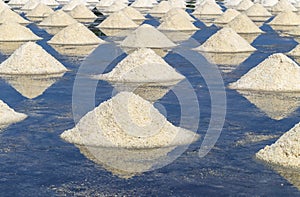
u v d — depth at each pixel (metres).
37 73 14.18
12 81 13.34
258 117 10.20
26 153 8.24
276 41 20.61
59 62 15.03
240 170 7.59
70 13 30.52
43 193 6.88
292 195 6.80
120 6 34.22
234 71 14.67
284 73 12.68
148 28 18.88
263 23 27.45
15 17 26.86
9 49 18.41
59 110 10.66
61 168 7.66
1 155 8.15
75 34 19.98
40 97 11.73
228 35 18.39
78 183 7.17
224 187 7.05
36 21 28.19
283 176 7.38
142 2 37.59
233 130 9.39
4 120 9.84
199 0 39.69
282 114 10.41
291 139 8.03
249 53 17.73
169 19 24.75
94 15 30.50
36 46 15.01
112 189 6.98
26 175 7.42
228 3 38.56
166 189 6.99
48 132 9.27
